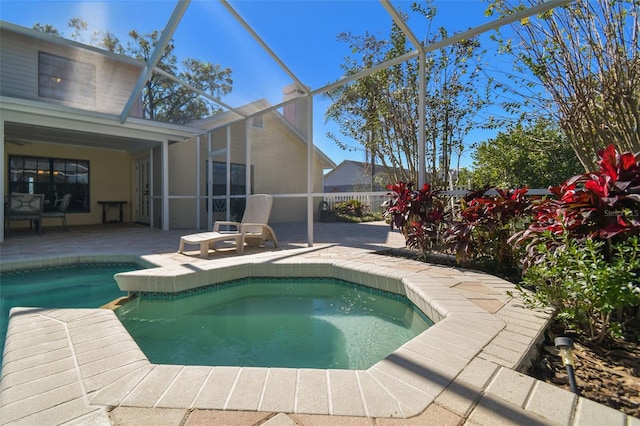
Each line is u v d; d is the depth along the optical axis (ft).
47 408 3.83
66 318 6.79
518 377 4.43
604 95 11.40
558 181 19.22
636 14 10.62
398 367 4.69
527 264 7.35
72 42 15.70
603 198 6.12
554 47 12.12
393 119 20.07
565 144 17.84
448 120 18.19
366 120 21.72
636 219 5.84
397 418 3.66
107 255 14.87
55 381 4.40
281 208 35.78
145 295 10.30
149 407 3.86
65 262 14.19
